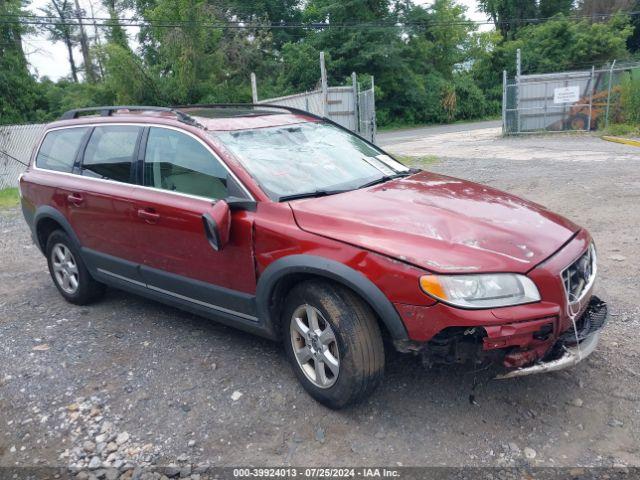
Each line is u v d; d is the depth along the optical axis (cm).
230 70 3894
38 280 634
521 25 5788
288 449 310
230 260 372
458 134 2853
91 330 474
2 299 571
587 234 363
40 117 3353
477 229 323
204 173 394
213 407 352
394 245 306
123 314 506
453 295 287
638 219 731
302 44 4003
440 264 292
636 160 1252
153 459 309
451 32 4625
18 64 3272
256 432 326
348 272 309
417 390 356
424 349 303
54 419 350
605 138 1830
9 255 771
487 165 1369
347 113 1762
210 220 353
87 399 369
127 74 3281
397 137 3045
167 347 434
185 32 3325
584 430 313
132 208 432
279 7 4359
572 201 862
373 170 432
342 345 317
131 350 432
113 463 308
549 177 1095
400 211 343
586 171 1137
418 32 4409
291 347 356
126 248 450
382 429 321
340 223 329
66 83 4631
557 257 312
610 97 2086
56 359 423
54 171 521
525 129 2272
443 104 4431
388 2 4291
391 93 4341
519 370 298
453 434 314
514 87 2259
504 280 292
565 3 5847
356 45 3953
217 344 434
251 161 387
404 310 297
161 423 340
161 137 430
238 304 377
